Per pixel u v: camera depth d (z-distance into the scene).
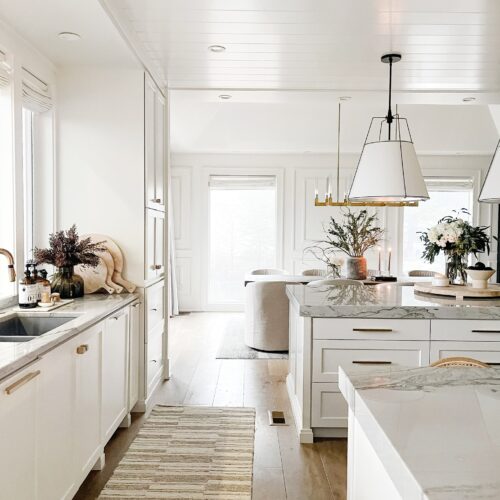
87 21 2.68
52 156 3.44
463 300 3.17
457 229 3.42
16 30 2.81
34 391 1.78
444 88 4.20
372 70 3.74
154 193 3.86
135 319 3.41
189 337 6.08
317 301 3.12
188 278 8.03
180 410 3.59
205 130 7.11
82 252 3.15
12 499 1.61
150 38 3.13
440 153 7.80
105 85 3.50
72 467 2.19
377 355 2.96
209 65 3.64
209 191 8.02
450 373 1.41
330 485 2.54
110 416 2.81
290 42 3.18
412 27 2.94
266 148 7.58
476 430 0.97
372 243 6.41
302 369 3.04
